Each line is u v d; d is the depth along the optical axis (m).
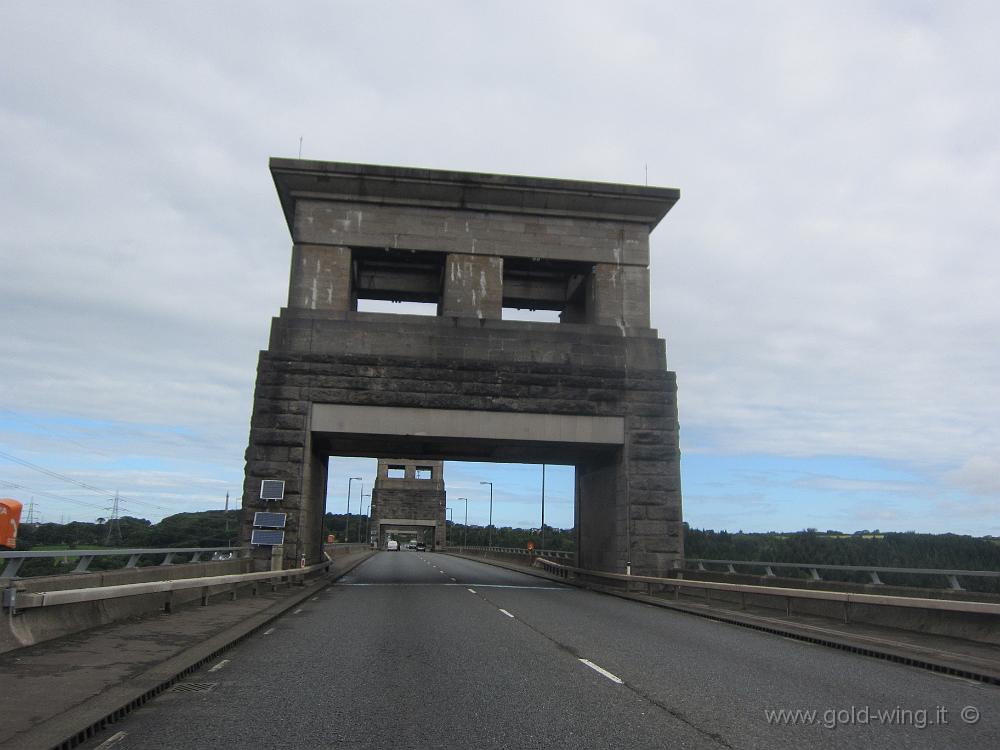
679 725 7.49
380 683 9.28
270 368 28.38
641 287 31.33
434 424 28.75
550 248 31.12
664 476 29.58
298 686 9.03
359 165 29.95
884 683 9.95
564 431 29.39
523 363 29.56
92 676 8.76
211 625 13.98
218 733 6.87
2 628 10.02
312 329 28.88
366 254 31.70
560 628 15.77
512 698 8.57
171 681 8.94
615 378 30.00
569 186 30.83
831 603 17.92
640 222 31.83
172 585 14.84
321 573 31.73
